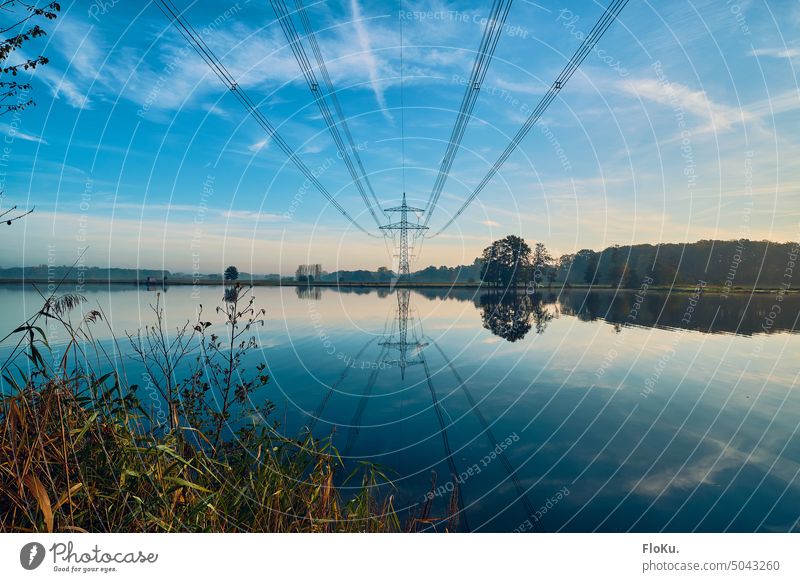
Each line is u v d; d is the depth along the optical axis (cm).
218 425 417
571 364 1389
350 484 562
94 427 307
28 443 276
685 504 529
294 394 984
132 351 779
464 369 1337
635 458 673
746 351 1566
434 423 838
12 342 1010
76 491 281
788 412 894
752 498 540
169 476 321
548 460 664
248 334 1741
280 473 380
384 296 5850
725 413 895
